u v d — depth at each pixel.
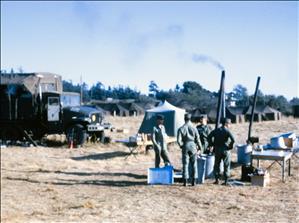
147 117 18.48
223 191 8.86
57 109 20.89
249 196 7.89
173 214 7.19
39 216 7.70
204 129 11.42
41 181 11.86
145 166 14.27
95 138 20.69
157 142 11.47
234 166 11.33
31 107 21.20
